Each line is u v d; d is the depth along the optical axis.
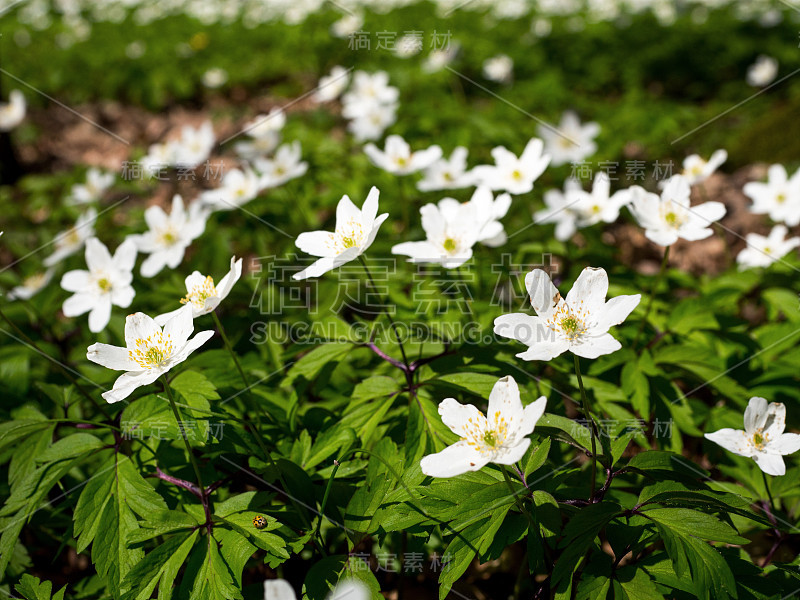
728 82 9.82
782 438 2.37
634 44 10.14
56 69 9.88
